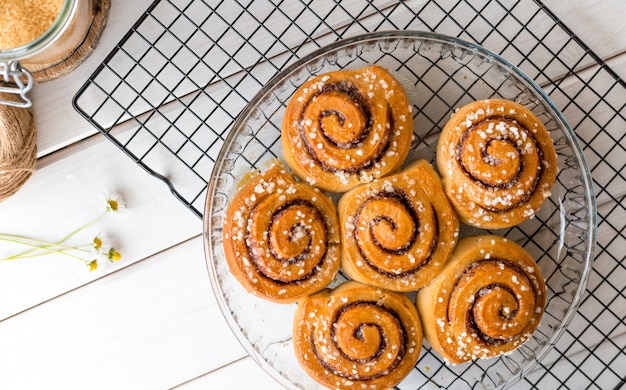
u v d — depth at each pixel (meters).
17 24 0.69
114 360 0.78
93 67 0.75
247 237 0.69
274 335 0.74
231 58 0.74
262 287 0.69
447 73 0.73
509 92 0.73
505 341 0.69
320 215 0.69
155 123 0.76
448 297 0.69
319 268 0.69
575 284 0.72
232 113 0.76
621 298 0.75
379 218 0.68
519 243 0.73
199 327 0.77
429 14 0.75
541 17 0.74
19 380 0.78
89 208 0.77
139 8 0.75
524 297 0.68
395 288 0.69
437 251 0.69
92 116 0.73
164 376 0.77
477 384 0.74
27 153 0.72
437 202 0.69
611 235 0.75
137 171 0.76
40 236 0.77
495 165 0.68
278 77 0.69
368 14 0.75
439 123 0.73
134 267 0.77
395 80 0.69
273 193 0.69
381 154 0.69
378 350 0.69
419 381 0.74
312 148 0.69
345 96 0.68
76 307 0.77
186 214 0.76
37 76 0.73
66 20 0.66
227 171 0.72
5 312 0.78
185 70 0.75
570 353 0.75
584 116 0.74
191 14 0.75
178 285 0.77
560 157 0.72
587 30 0.74
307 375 0.73
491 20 0.74
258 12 0.75
